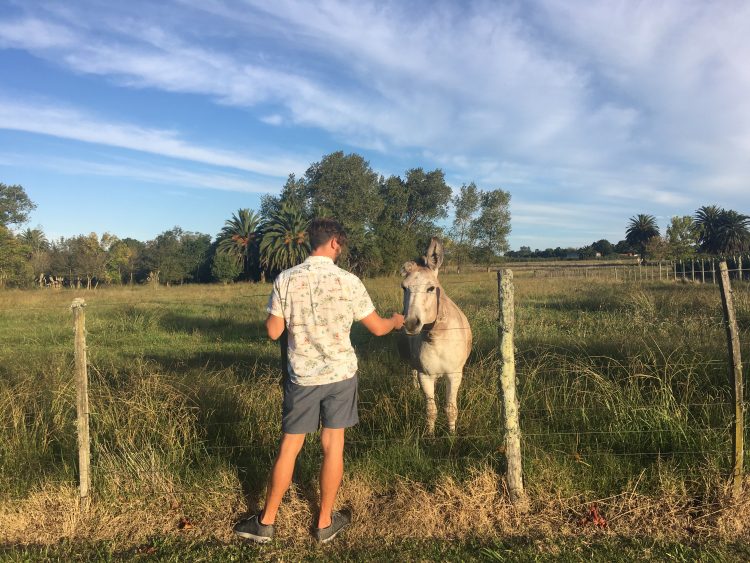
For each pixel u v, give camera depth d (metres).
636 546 2.94
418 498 3.37
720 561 2.77
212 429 4.61
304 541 3.11
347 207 63.53
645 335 7.52
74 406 4.70
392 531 3.17
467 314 10.39
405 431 4.41
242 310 14.78
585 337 7.80
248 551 3.01
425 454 4.01
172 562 2.89
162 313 13.48
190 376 6.27
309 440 4.12
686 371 5.16
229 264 53.78
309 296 2.95
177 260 60.69
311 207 65.50
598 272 31.72
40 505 3.42
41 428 4.45
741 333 7.07
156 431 4.25
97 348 9.26
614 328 8.47
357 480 3.60
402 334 5.26
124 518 3.32
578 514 3.27
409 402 4.94
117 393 4.98
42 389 5.31
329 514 3.10
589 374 4.91
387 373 6.10
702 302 10.20
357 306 3.05
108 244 67.50
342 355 2.99
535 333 8.53
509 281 3.29
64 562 2.91
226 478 3.61
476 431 4.33
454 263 64.50
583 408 4.34
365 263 43.69
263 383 5.36
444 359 4.29
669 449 3.86
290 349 2.99
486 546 3.00
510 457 3.33
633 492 3.34
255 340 9.95
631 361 5.52
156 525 3.29
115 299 18.48
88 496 3.42
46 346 9.56
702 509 3.21
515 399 3.34
